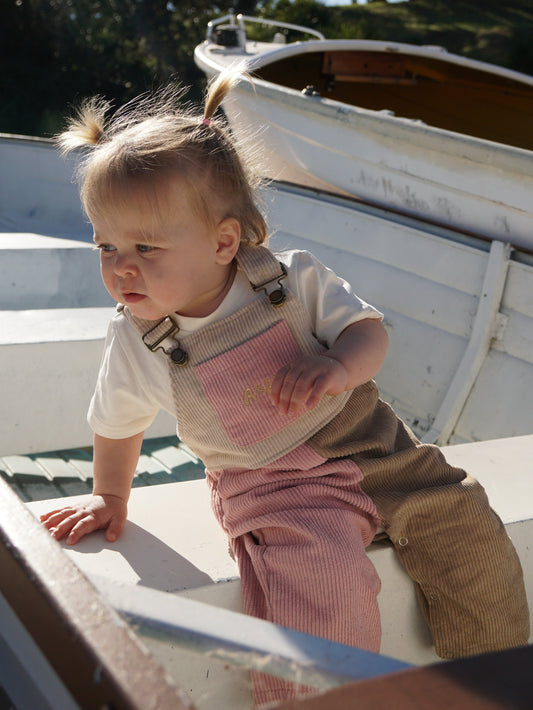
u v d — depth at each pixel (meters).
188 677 1.08
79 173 1.28
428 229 3.19
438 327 2.97
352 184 3.66
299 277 1.18
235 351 1.15
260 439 1.16
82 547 1.21
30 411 2.37
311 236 3.59
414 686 0.48
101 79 17.62
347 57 5.42
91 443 2.49
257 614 1.08
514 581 1.23
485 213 3.03
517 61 19.23
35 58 17.36
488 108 5.54
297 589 1.04
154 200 1.03
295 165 3.99
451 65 5.56
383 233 3.25
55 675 0.63
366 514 1.18
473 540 1.20
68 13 17.72
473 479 1.25
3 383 2.31
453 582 1.21
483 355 2.77
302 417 1.16
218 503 1.24
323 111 3.57
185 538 1.26
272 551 1.08
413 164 3.24
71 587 0.59
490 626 1.20
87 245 3.98
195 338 1.15
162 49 18.12
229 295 1.15
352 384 1.12
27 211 5.64
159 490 1.44
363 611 1.05
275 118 3.92
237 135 1.24
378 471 1.19
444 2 23.83
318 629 1.02
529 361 2.65
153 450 2.56
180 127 1.12
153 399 1.23
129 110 1.46
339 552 1.05
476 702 0.47
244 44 5.30
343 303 1.18
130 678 0.47
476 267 2.86
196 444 1.21
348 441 1.20
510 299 2.72
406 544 1.22
